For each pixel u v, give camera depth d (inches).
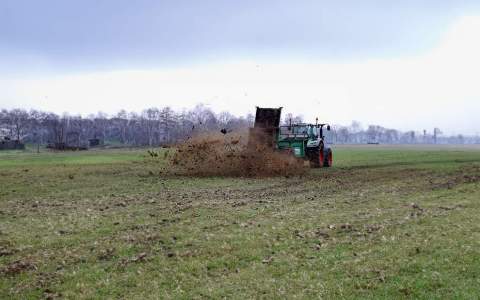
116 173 1045.2
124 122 5713.6
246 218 511.2
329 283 303.9
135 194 710.5
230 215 528.1
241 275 323.0
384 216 510.6
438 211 533.3
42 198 674.8
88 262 356.5
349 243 398.3
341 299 278.2
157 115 5319.9
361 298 278.5
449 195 656.4
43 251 386.3
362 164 1261.1
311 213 536.1
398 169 1071.0
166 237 426.0
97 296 289.1
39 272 334.3
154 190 757.9
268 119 1128.2
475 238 403.5
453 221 474.9
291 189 762.2
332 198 654.5
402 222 475.2
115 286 305.3
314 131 1167.0
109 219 511.8
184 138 1072.2
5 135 5024.6
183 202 628.4
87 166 1237.1
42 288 303.6
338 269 330.6
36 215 542.6
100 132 5605.3
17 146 3410.4
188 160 1037.2
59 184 838.5
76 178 938.1
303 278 314.0
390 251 370.3
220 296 286.7
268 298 282.7
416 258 351.3
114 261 358.0
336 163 1332.4
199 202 627.5
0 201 651.5
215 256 367.2
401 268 329.4
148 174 1023.0
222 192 731.4
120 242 410.3
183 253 375.2
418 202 601.6
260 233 437.4
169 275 324.8
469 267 327.3
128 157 1674.5
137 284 308.2
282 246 393.1
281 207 581.6
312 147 1129.4
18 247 399.5
